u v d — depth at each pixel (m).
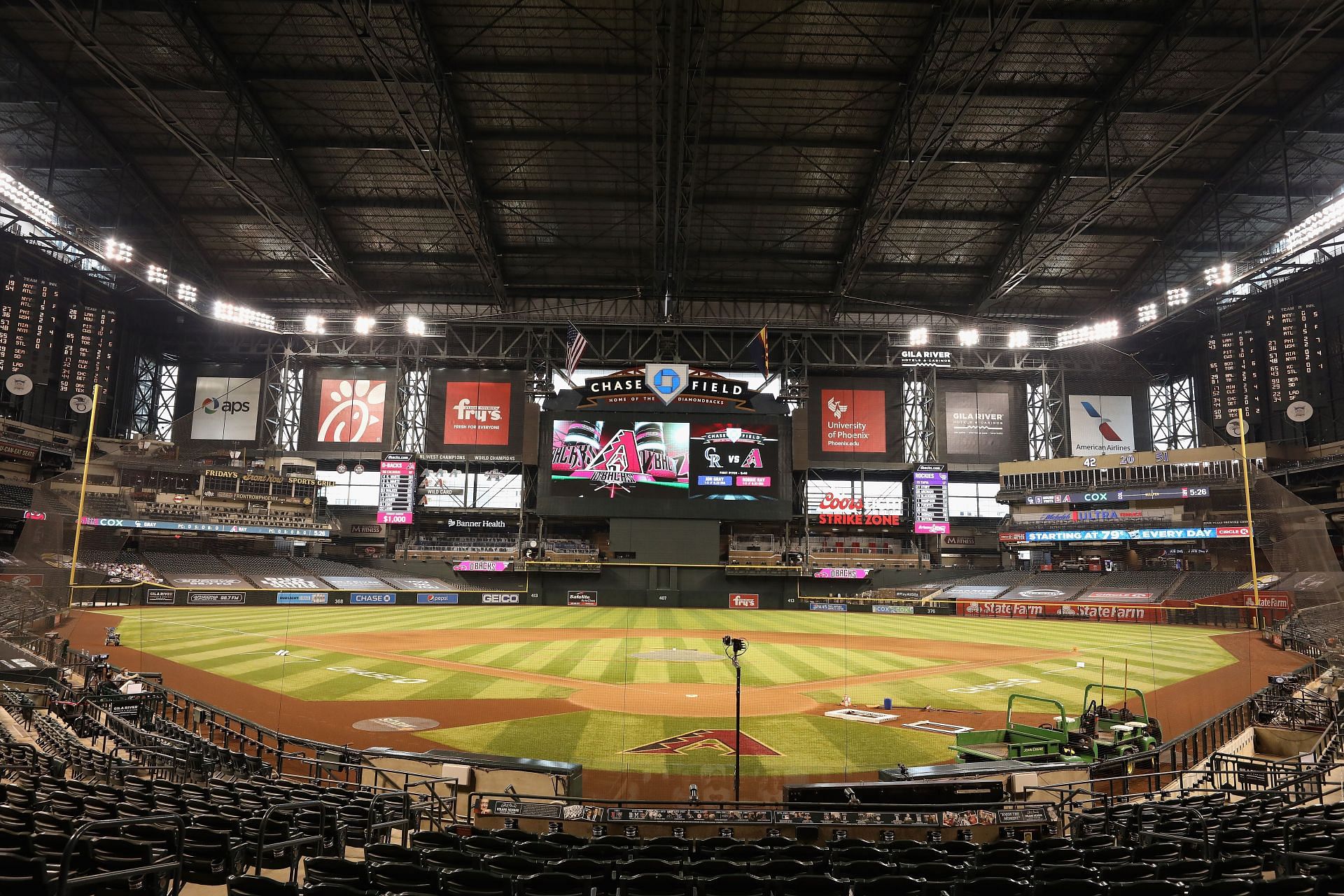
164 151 45.31
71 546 43.97
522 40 36.38
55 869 5.75
